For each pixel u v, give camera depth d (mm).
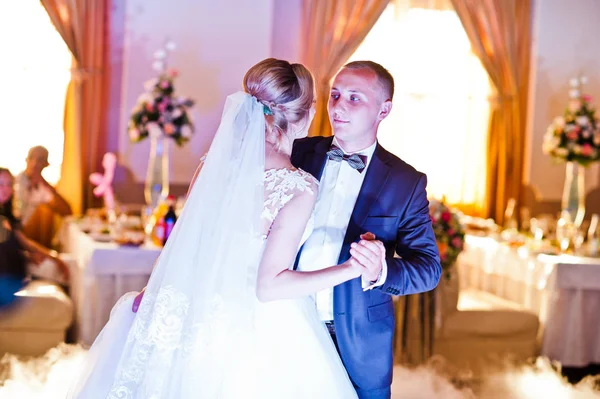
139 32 6656
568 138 6289
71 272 5438
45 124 6496
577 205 6336
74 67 6434
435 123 7477
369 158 2490
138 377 2045
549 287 5195
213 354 2027
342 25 7090
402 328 4883
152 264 4703
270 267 2004
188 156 6828
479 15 7332
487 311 5129
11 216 4969
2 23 6383
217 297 2043
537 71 7559
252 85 2201
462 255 6172
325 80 7059
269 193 2076
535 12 7535
